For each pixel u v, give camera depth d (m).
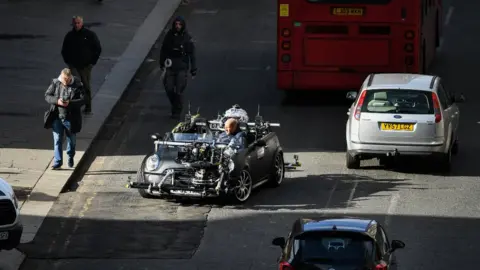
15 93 76.31
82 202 55.88
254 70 85.81
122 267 46.94
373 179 60.06
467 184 58.94
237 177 54.72
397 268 43.34
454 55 91.06
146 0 106.94
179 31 72.06
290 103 77.19
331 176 60.62
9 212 45.38
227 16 102.50
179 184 54.59
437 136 59.69
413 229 51.41
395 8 73.31
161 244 49.81
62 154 60.97
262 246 49.34
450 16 104.12
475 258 47.56
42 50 87.94
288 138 68.44
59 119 59.94
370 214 53.66
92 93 77.62
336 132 69.81
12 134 67.06
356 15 73.69
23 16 99.00
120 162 63.53
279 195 57.22
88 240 50.38
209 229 51.75
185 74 72.25
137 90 80.38
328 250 38.06
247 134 58.69
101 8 103.06
